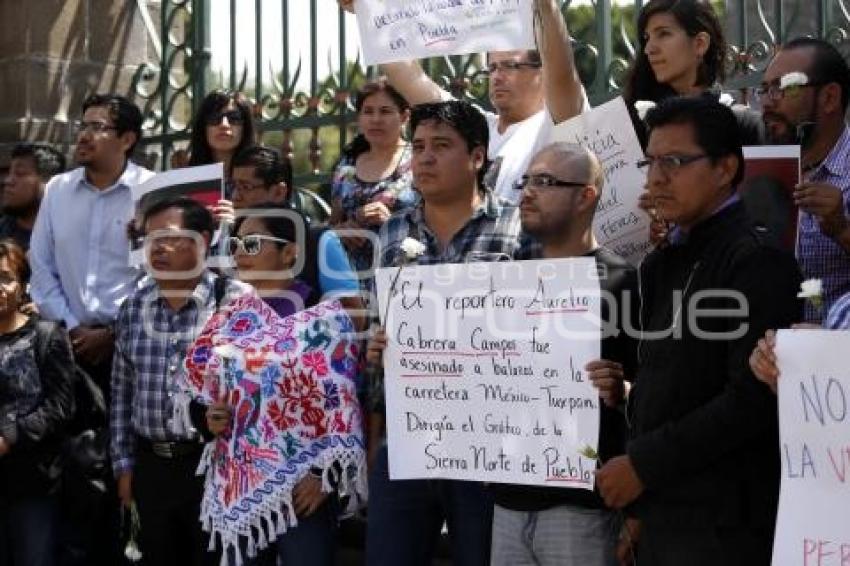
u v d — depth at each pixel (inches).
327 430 191.0
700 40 192.7
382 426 195.6
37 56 330.6
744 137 175.2
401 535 184.4
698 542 146.8
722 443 143.3
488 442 169.6
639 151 189.2
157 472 213.2
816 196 161.6
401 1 202.2
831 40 237.6
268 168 232.2
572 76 202.5
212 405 193.3
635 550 166.2
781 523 138.3
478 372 170.4
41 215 264.7
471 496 181.3
